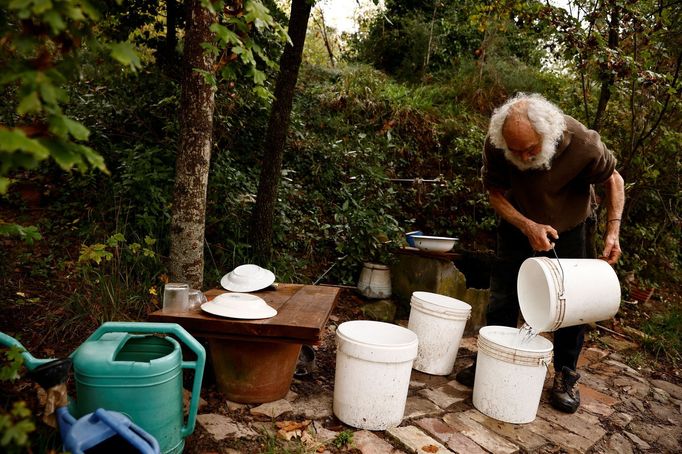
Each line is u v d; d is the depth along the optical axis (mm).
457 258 3918
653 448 2498
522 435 2361
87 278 2840
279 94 3510
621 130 5305
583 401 2932
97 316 2707
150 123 4102
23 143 874
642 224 6066
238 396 2256
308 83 6527
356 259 4207
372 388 2143
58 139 1016
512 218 2686
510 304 2986
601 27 4348
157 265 3209
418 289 3924
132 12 4348
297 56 3471
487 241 5367
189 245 2648
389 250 4219
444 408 2551
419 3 8523
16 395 1987
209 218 3666
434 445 2113
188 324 2076
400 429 2223
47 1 901
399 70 8133
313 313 2270
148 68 4430
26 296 2787
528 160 2434
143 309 2891
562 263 2449
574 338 2738
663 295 6004
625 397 3092
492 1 4750
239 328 2061
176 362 1701
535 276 2678
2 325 2518
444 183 5434
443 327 2963
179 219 2633
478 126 6371
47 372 1467
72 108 3947
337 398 2248
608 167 2541
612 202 2719
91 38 1172
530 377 2424
